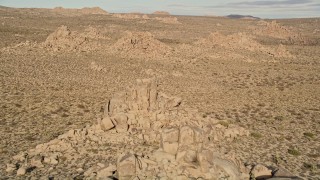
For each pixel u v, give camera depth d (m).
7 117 57.53
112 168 33.09
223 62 121.75
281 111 71.25
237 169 31.56
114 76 93.94
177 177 29.47
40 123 55.75
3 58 101.38
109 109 51.28
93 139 43.78
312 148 48.97
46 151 41.28
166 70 105.88
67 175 34.88
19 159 39.75
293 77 103.69
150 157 32.41
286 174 33.66
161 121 47.31
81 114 61.78
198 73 105.25
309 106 75.50
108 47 128.88
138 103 49.56
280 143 50.56
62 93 75.06
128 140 43.62
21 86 77.12
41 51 114.25
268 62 125.00
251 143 49.34
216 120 56.59
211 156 30.97
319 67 118.19
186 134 31.95
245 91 87.62
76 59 109.75
